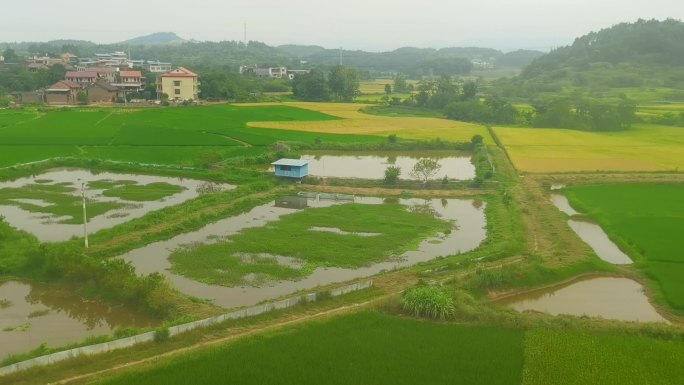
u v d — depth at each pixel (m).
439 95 175.00
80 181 71.00
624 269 45.03
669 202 66.12
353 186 72.19
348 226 55.00
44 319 33.59
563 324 32.41
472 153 101.88
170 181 72.88
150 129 110.50
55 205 58.91
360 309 33.69
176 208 56.78
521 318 32.56
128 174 76.38
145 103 152.38
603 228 56.62
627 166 87.69
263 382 24.83
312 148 101.56
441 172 84.75
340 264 44.53
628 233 53.34
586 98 174.62
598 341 30.09
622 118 134.50
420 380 25.45
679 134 127.50
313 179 73.44
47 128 107.56
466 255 46.38
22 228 50.84
